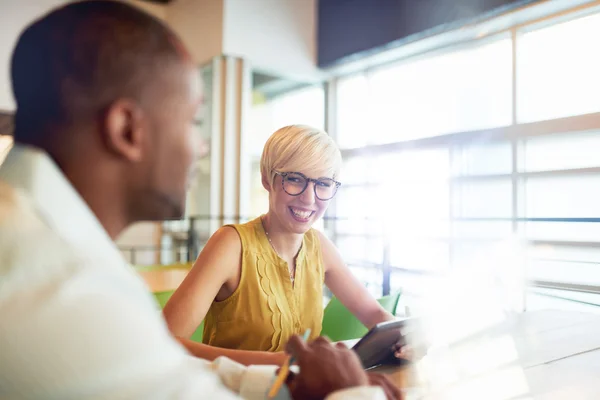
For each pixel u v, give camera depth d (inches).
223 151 237.9
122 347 13.8
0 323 13.0
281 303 51.8
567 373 39.6
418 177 229.1
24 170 16.4
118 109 18.5
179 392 14.7
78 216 16.5
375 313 58.5
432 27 205.3
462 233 208.5
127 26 18.9
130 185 19.5
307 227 52.4
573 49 178.2
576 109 177.8
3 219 14.7
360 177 256.8
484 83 205.2
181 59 20.1
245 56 242.7
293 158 50.5
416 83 232.5
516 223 194.4
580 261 178.2
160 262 275.1
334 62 254.1
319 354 24.0
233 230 52.4
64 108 18.3
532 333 53.9
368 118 255.9
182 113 20.1
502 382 37.4
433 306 60.9
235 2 239.8
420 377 38.6
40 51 18.4
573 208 181.5
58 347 13.1
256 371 30.6
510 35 195.9
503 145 199.2
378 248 236.4
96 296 14.1
